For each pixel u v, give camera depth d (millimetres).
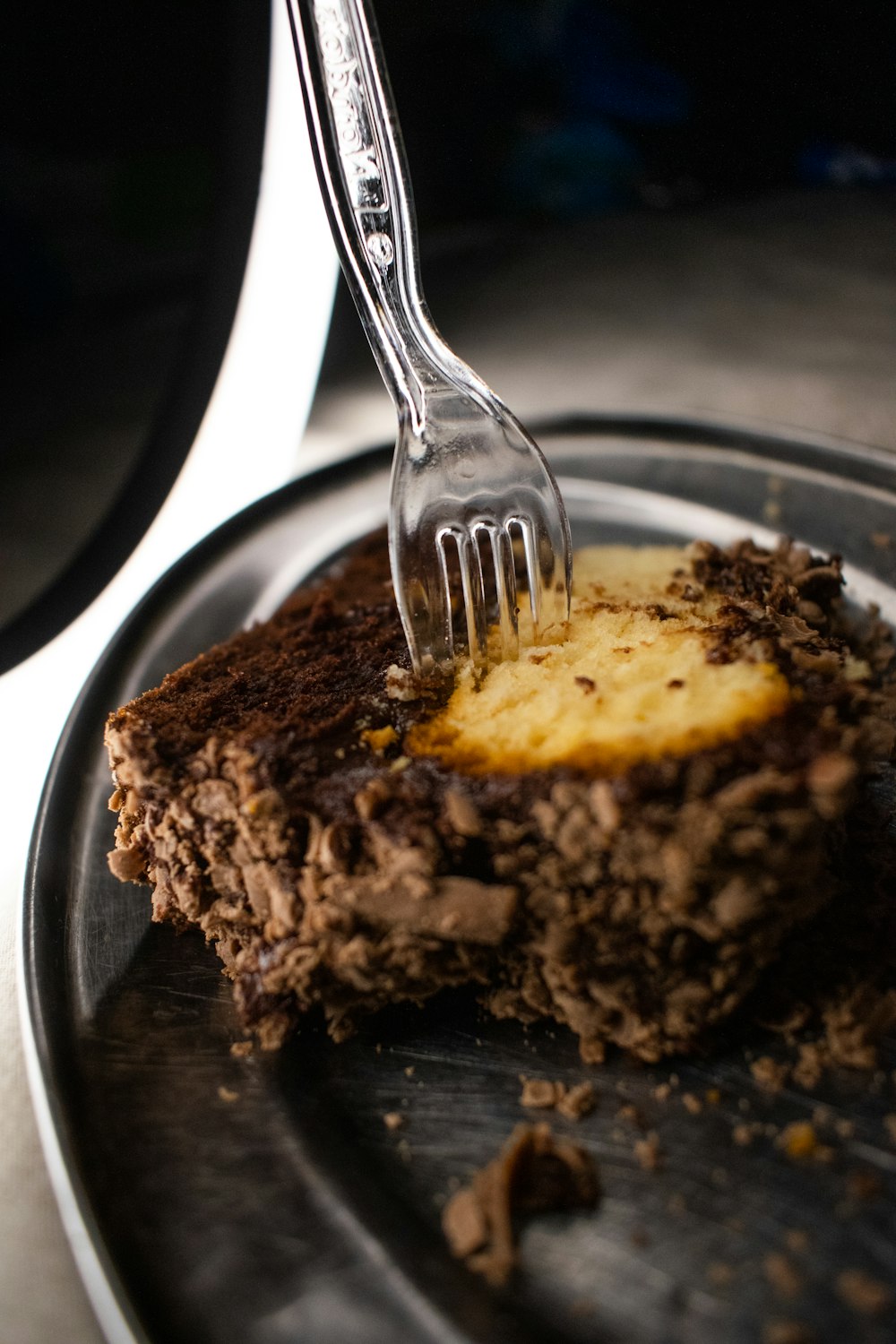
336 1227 218
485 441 262
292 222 448
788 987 243
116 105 678
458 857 236
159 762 248
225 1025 247
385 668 267
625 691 248
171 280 656
